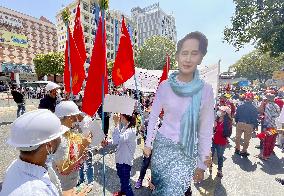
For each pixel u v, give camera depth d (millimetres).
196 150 1951
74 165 2725
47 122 1364
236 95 18875
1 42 50344
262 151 7457
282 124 5383
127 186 4020
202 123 1937
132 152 3969
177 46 1928
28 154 1292
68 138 2801
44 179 1270
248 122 7211
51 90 6000
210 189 4867
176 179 1907
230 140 9547
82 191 1963
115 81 4965
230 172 5891
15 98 11945
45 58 47750
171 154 1906
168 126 1944
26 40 55312
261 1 19188
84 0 62531
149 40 63906
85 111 4070
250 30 19922
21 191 1145
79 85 4844
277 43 18953
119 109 3451
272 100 7840
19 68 53062
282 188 5039
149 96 13297
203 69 6746
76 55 4836
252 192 4805
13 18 52781
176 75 1987
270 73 73375
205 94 1893
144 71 9078
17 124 1328
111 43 68375
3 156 6332
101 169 5461
